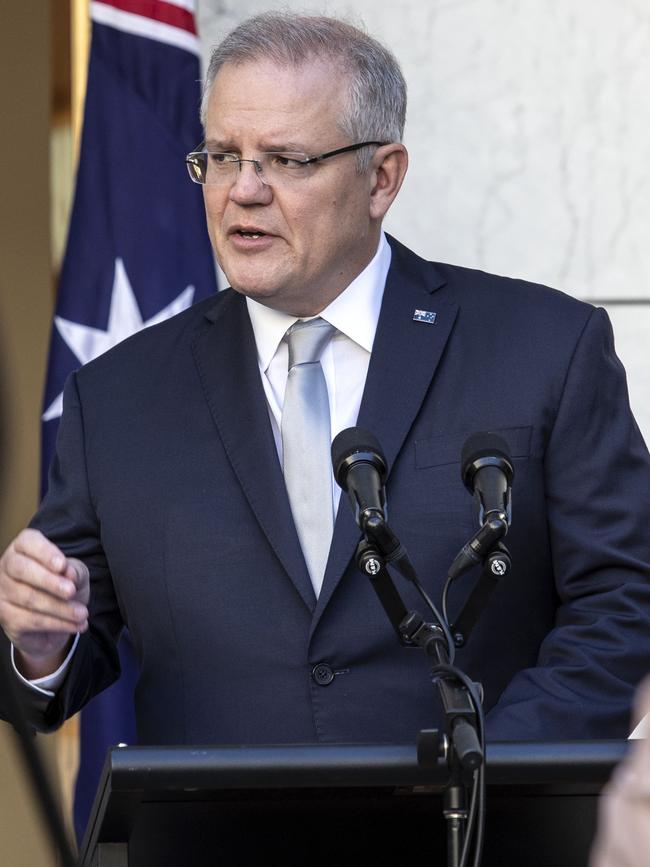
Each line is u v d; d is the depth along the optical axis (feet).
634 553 26.20
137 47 38.01
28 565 22.68
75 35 39.14
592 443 26.55
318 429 26.45
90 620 27.20
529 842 19.12
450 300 27.84
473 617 19.47
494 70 41.22
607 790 17.42
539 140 41.19
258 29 26.55
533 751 17.31
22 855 46.26
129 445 27.20
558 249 41.06
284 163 25.75
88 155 37.76
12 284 48.11
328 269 26.37
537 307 27.58
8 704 8.87
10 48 48.65
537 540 26.35
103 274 37.45
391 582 19.22
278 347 27.25
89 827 18.70
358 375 27.12
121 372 28.25
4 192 48.80
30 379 47.32
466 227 41.09
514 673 26.04
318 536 25.95
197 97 38.24
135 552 26.55
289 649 25.46
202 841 18.51
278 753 17.04
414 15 41.24
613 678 24.34
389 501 25.98
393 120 27.40
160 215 37.68
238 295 28.35
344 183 26.13
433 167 41.14
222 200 25.89
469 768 16.34
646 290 40.91
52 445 36.86
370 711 25.22
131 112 37.88
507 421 26.40
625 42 41.24
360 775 17.07
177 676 26.08
